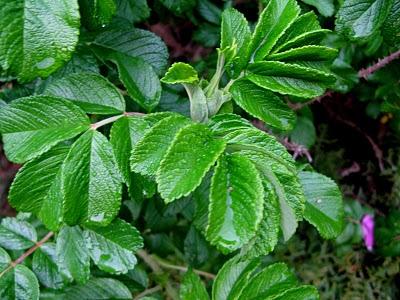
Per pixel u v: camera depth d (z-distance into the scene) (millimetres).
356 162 564
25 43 217
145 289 358
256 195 183
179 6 349
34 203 249
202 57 445
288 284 280
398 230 495
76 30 218
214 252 391
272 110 238
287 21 225
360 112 536
